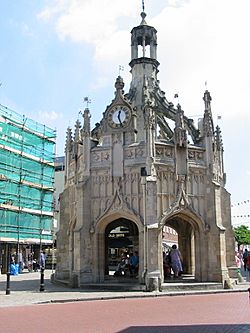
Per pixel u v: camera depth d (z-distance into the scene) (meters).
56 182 86.50
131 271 38.06
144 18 42.84
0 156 58.03
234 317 19.42
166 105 38.75
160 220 33.25
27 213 63.91
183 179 34.47
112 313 21.00
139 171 33.88
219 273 33.44
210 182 35.25
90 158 35.66
